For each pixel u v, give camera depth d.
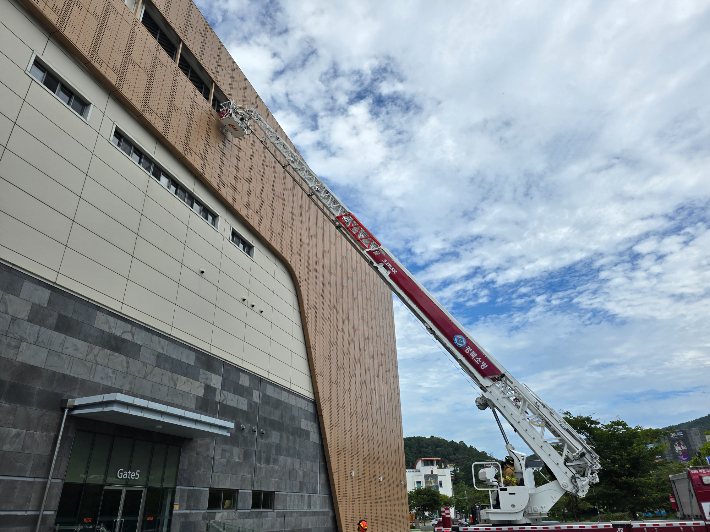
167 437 16.98
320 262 34.91
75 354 13.92
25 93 13.80
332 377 33.31
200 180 22.39
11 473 11.53
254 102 28.67
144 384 16.45
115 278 16.05
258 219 26.81
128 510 14.80
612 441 31.81
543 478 16.20
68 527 12.67
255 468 22.41
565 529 14.45
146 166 19.06
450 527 14.98
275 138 25.16
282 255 29.00
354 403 36.72
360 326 41.72
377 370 44.28
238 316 23.47
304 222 33.16
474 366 17.81
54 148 14.45
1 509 11.18
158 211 18.94
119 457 14.75
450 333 18.69
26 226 13.11
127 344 16.02
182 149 20.73
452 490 108.25
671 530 13.82
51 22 14.86
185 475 17.66
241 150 26.19
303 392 29.11
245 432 22.12
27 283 12.88
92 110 16.36
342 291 38.69
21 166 13.25
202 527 17.98
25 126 13.59
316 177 24.06
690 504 14.59
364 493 34.88
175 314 18.84
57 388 13.14
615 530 14.12
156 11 21.22
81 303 14.49
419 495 82.31
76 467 13.22
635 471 30.94
